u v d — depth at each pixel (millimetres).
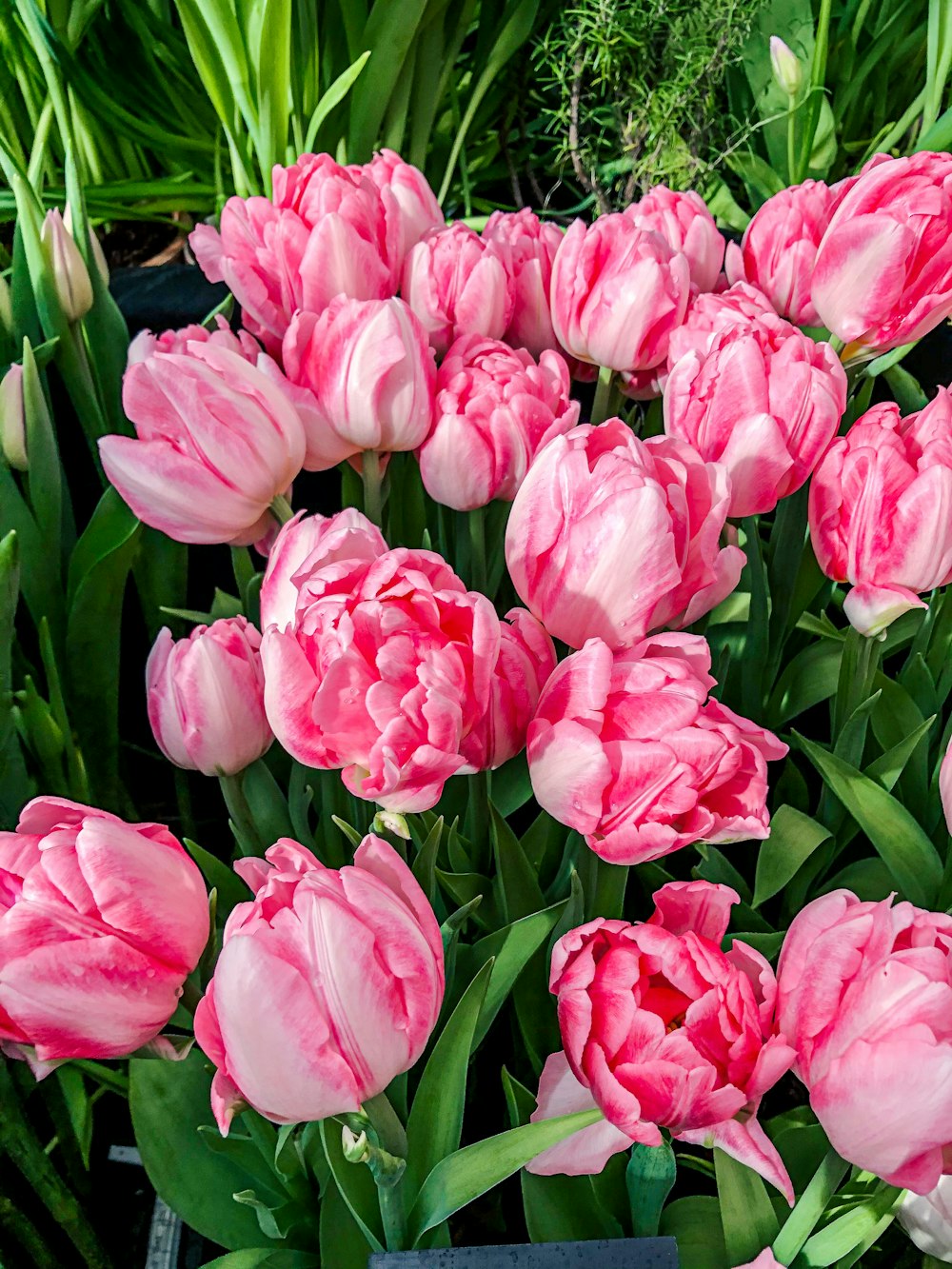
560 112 797
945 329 787
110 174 990
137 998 289
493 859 438
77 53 873
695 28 774
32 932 280
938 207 430
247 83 719
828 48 926
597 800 307
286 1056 248
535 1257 312
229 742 404
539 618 361
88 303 575
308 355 440
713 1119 292
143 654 758
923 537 378
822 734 679
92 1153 518
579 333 485
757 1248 342
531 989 412
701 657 322
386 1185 296
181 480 414
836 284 453
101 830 281
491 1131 469
